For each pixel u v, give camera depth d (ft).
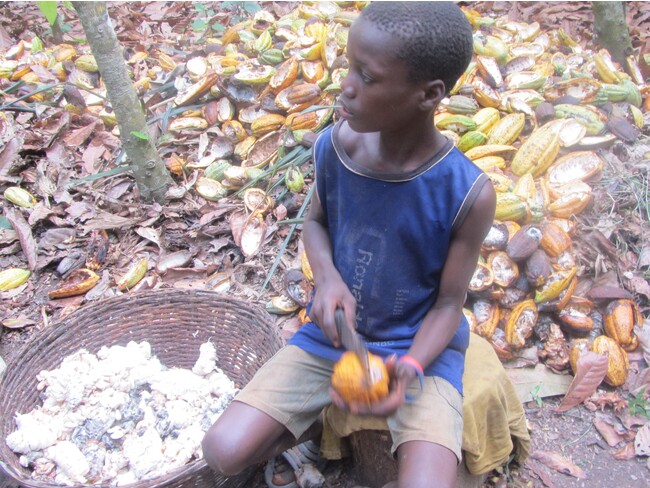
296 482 7.27
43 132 12.37
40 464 6.84
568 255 8.63
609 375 8.13
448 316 5.91
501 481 7.25
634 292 9.13
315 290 6.25
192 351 8.68
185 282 10.09
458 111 10.69
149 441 7.02
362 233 5.91
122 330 8.55
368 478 7.12
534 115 10.84
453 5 4.89
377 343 6.24
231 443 5.87
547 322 8.64
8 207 11.23
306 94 11.27
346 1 13.66
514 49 12.33
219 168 11.27
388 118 5.02
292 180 10.53
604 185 10.09
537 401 8.14
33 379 7.74
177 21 17.87
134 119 10.30
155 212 10.85
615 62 13.24
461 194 5.45
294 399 6.19
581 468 7.43
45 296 10.10
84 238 10.75
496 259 8.55
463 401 6.34
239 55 12.59
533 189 9.41
